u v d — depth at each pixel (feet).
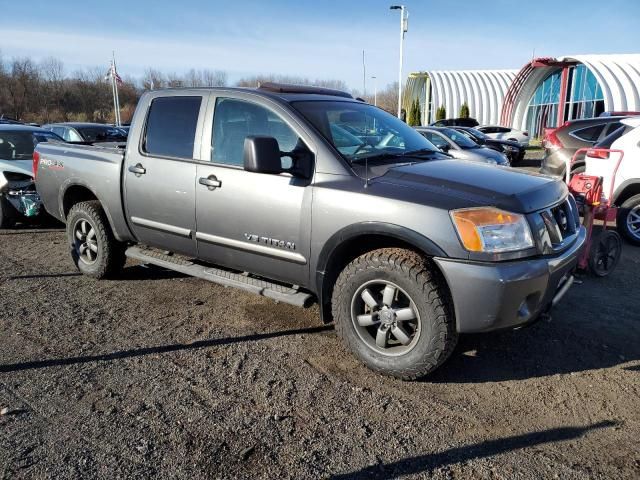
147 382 11.07
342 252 11.77
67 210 18.47
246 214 12.85
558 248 11.09
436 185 10.98
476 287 9.98
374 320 11.35
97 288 16.94
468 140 43.19
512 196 10.55
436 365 10.64
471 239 10.02
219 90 13.96
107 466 8.48
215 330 13.73
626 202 23.56
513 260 10.18
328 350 12.60
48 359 12.06
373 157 12.39
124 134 44.34
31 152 27.73
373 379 11.26
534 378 11.38
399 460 8.69
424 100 157.28
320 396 10.59
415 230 10.39
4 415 9.82
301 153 12.17
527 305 10.51
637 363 12.05
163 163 14.58
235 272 14.35
